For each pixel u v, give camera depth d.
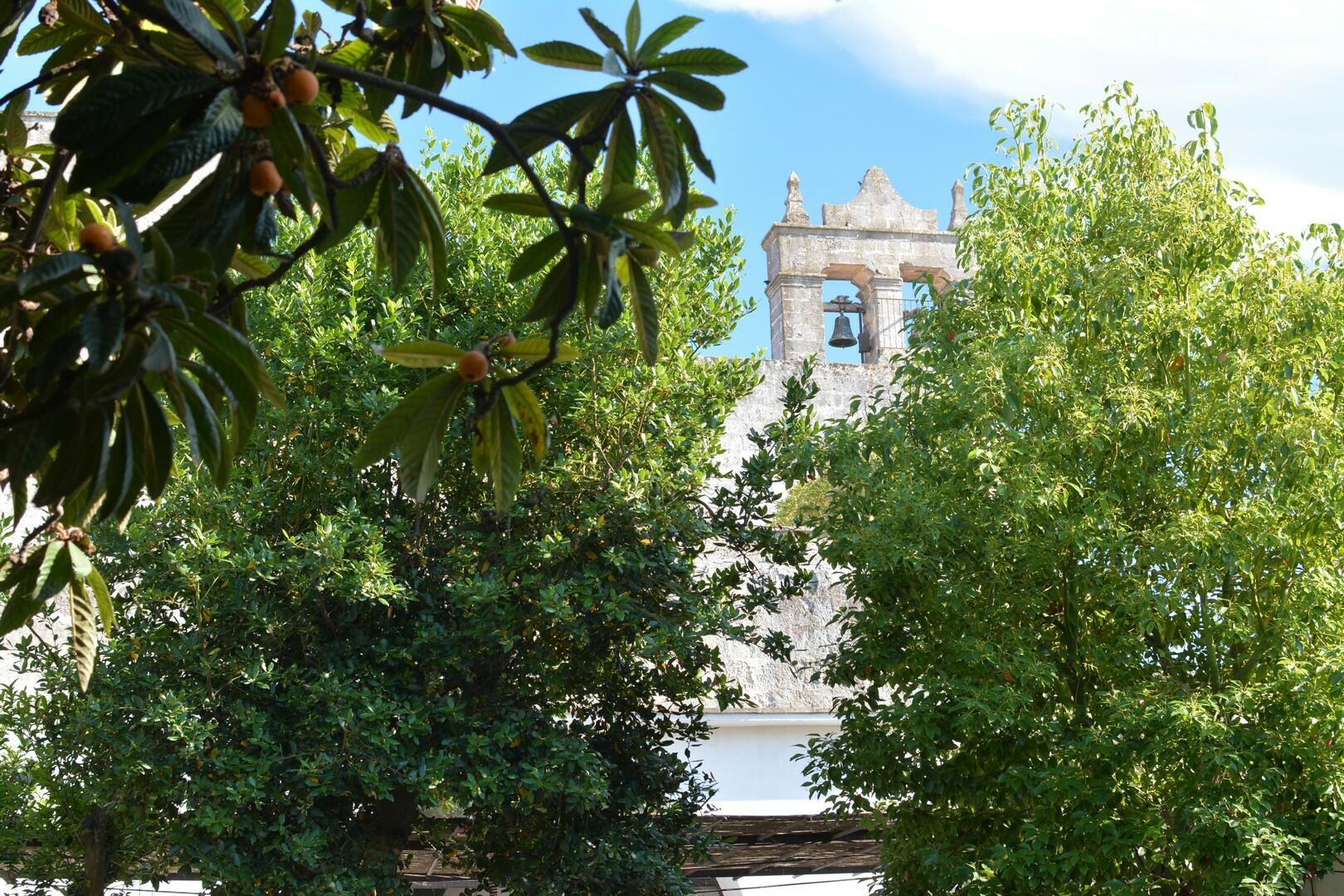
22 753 10.77
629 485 10.30
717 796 14.89
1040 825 9.75
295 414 9.95
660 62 2.38
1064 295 10.66
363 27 2.79
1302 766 9.38
